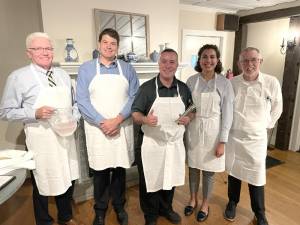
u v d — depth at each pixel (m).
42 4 2.20
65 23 2.33
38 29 2.64
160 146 1.79
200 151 1.96
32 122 1.63
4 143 2.68
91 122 1.78
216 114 1.88
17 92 1.59
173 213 2.10
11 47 2.56
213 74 1.89
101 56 1.78
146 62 2.62
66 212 1.99
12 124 2.66
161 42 2.92
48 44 1.60
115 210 2.12
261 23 4.03
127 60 2.55
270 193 2.58
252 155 1.92
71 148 1.83
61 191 1.75
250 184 1.99
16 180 1.18
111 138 1.84
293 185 2.76
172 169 1.84
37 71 1.62
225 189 2.65
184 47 3.92
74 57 2.33
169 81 1.74
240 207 2.33
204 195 2.14
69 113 1.64
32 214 1.53
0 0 2.44
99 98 1.77
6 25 2.50
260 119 1.89
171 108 1.72
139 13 2.70
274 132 4.00
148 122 1.64
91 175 2.17
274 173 3.05
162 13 2.85
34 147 1.66
